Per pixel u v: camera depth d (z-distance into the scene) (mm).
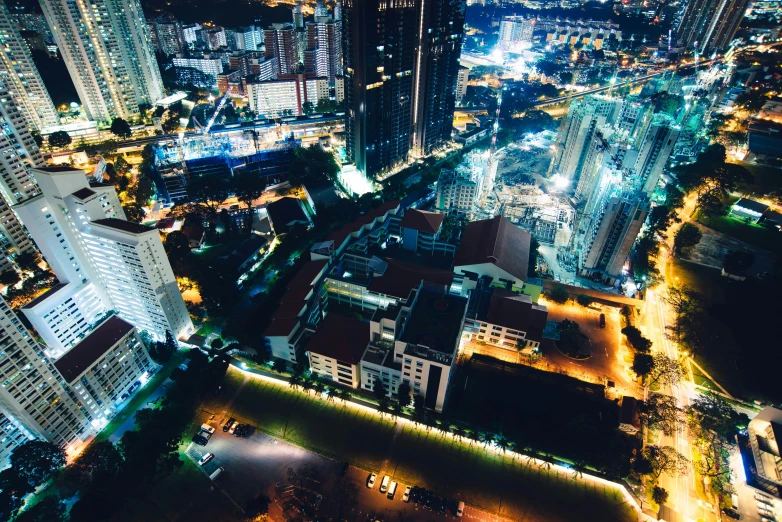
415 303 154000
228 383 155500
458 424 140625
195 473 128125
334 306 192625
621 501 122312
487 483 126312
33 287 187500
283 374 157125
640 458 125750
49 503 115062
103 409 143500
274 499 121875
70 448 134250
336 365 147750
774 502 112875
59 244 155500
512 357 166625
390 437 138375
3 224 198500
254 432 139500
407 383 141000
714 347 170875
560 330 172875
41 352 121500
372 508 119625
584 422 135125
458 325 145625
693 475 128500
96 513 111938
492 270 182625
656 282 197250
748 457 121750
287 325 157875
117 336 143375
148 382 158375
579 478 127500
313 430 140125
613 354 170125
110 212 159750
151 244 148500
